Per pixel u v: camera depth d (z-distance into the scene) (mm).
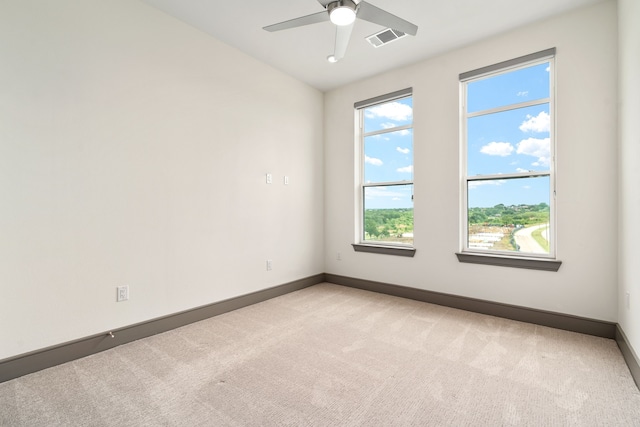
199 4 2494
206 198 2928
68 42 2072
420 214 3473
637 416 1509
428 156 3402
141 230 2463
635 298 1889
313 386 1780
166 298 2629
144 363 2049
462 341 2395
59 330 2047
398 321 2836
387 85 3727
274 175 3643
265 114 3520
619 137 2297
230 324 2766
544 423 1462
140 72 2451
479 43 3035
